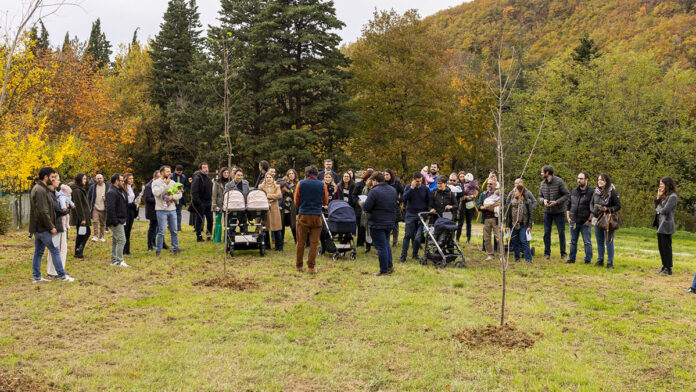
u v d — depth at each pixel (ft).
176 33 136.87
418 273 30.42
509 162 105.91
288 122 96.27
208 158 107.24
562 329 20.06
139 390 14.29
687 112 105.91
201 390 14.43
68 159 76.95
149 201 37.24
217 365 16.12
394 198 29.71
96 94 100.53
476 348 17.81
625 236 67.77
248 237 35.58
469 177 43.60
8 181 56.54
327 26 101.14
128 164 127.54
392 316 21.33
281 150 90.89
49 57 82.99
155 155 130.11
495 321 20.94
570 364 16.42
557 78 108.88
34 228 26.25
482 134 108.17
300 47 101.45
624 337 19.27
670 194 31.48
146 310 22.00
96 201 43.21
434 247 33.40
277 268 31.30
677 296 25.53
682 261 39.55
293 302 23.63
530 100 110.01
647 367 16.30
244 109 96.94
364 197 38.81
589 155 102.58
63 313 21.35
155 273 29.27
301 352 17.39
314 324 20.33
